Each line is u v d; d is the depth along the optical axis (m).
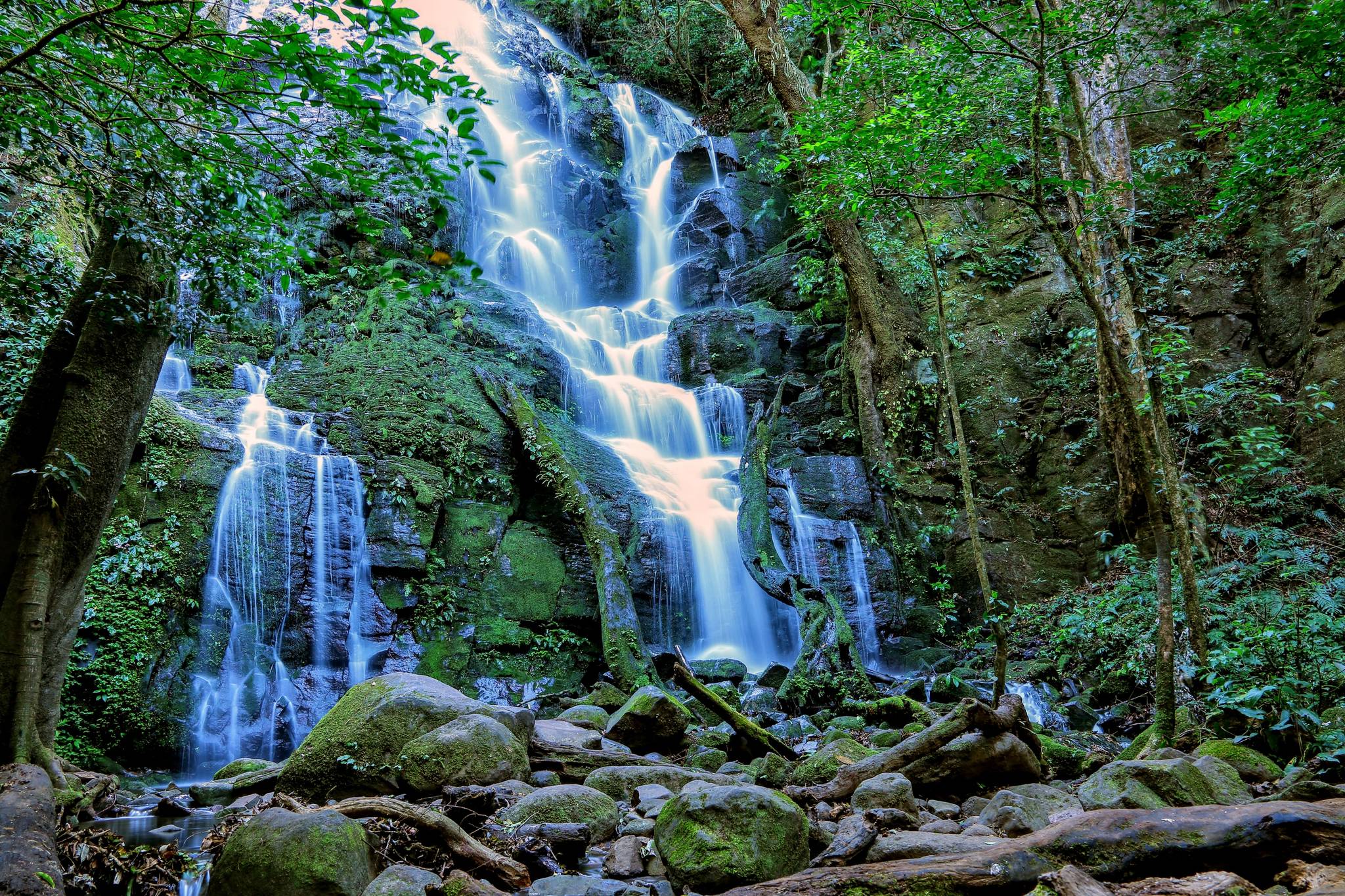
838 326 16.17
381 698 5.52
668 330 16.73
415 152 3.63
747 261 19.09
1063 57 6.18
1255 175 6.86
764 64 14.35
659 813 4.00
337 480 10.13
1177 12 8.62
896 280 15.22
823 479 13.37
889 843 3.67
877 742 6.93
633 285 19.66
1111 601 9.85
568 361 14.26
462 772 4.85
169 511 8.95
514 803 4.54
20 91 4.11
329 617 9.42
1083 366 13.47
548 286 18.41
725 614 11.95
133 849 4.23
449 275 3.91
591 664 10.61
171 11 3.56
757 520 11.83
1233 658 5.60
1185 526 6.37
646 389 14.98
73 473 5.16
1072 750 6.14
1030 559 12.81
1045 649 10.86
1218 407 11.00
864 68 8.07
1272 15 6.22
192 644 8.57
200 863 4.03
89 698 7.83
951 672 10.09
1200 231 13.23
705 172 21.55
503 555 10.91
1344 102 5.99
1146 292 13.06
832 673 9.57
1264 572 8.77
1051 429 13.55
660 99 25.02
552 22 26.64
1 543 5.10
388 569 9.98
